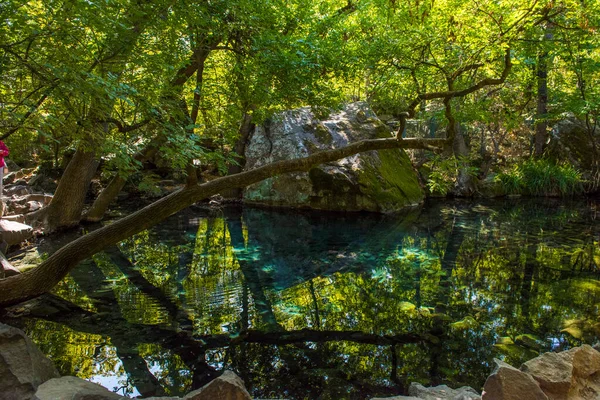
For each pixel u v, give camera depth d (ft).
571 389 7.47
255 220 32.45
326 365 11.34
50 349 11.84
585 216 34.76
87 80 8.33
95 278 18.30
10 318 13.89
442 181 17.52
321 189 36.91
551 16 16.34
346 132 39.83
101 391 8.04
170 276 18.90
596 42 23.54
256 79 17.53
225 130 19.76
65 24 8.27
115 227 13.02
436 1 18.29
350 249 24.31
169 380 10.46
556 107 38.45
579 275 19.30
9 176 40.27
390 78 19.79
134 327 13.50
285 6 20.56
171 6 12.12
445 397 8.29
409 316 14.71
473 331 13.44
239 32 17.74
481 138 49.47
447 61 19.01
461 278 18.99
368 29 21.68
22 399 7.52
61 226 26.16
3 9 7.82
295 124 39.60
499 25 16.03
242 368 11.11
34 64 8.51
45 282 12.93
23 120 9.37
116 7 9.60
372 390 10.13
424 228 30.04
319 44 19.61
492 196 44.57
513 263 21.31
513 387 7.02
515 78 29.32
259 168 14.06
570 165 48.06
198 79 16.79
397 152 43.04
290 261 21.77
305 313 14.97
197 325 13.80
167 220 32.09
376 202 35.86
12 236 21.90
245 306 15.52
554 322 14.11
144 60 11.18
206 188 13.53
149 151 22.00
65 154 40.55
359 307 15.53
